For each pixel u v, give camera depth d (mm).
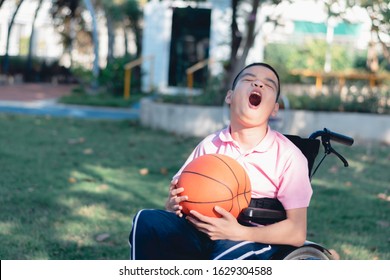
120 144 10148
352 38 21656
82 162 8539
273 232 3125
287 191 3211
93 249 5109
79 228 5609
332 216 6289
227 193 3117
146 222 3178
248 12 13172
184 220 3232
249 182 3238
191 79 17859
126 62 18734
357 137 11492
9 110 14367
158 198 6758
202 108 11562
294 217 3182
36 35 30547
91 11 19172
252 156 3289
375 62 19094
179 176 3264
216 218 3098
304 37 21250
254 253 3098
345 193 7293
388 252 5301
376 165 9102
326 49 21094
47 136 10641
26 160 8438
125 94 18281
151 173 8023
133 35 29250
